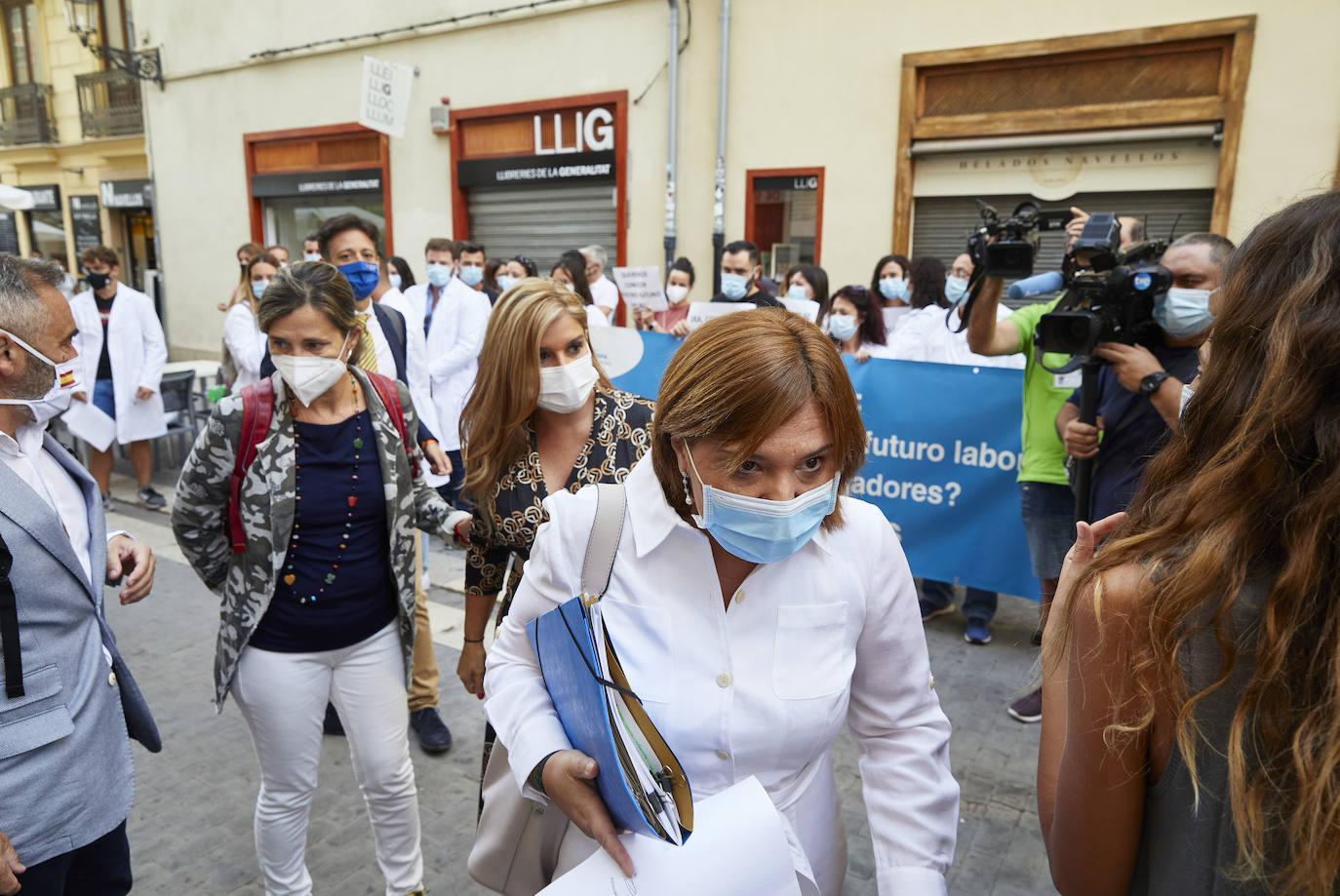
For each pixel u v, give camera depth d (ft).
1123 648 3.04
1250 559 2.75
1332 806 2.43
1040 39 22.44
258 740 7.46
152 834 9.41
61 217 53.62
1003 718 11.63
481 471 7.12
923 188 25.03
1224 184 20.81
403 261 26.37
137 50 42.86
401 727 7.86
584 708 3.69
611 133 30.04
